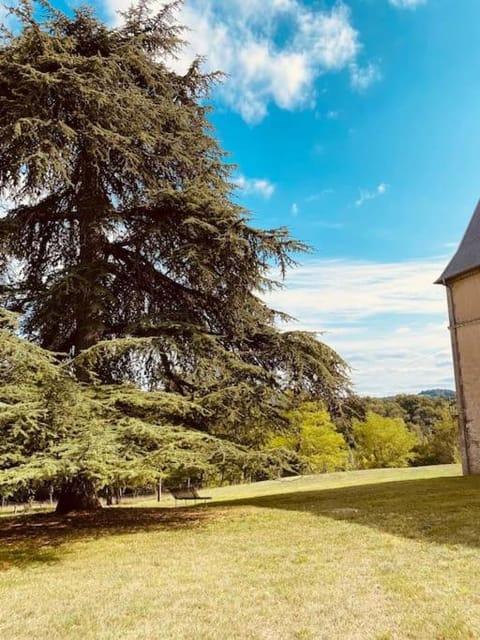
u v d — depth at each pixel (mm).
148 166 10500
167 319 9602
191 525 8766
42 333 10109
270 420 10383
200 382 9547
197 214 9758
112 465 6883
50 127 8477
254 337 10672
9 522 10133
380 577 4738
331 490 13562
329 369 10117
